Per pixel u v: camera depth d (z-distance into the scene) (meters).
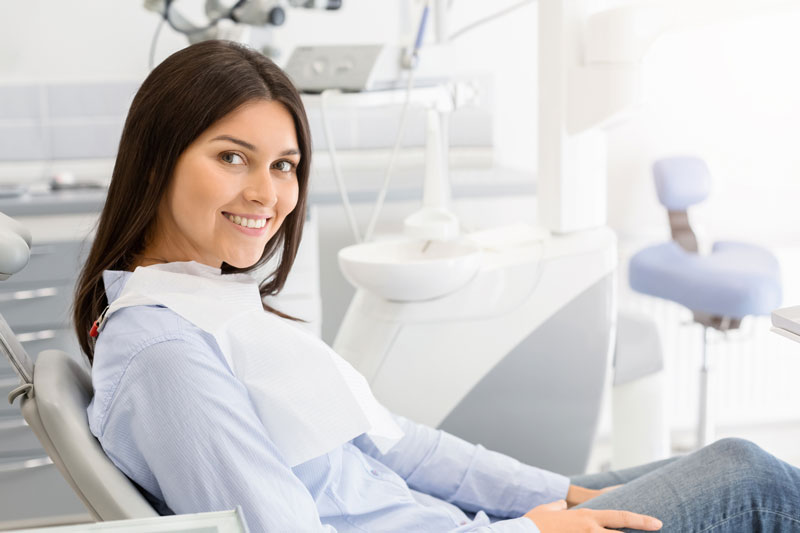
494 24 2.82
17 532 0.67
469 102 1.89
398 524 1.08
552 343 1.75
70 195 2.29
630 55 1.66
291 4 2.20
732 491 1.05
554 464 1.83
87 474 0.86
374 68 1.88
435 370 1.69
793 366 2.93
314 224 2.28
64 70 2.71
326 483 1.02
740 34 2.86
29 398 0.91
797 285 2.90
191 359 0.88
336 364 0.98
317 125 2.77
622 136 2.88
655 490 1.06
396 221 2.59
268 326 0.95
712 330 2.59
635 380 1.94
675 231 2.73
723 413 2.95
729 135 2.93
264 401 0.93
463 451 1.30
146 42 2.73
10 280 2.22
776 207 2.98
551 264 1.73
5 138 2.68
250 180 0.99
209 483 0.85
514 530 1.02
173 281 0.98
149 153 0.97
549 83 1.75
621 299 2.90
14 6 2.65
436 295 1.62
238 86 0.96
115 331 0.91
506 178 2.60
